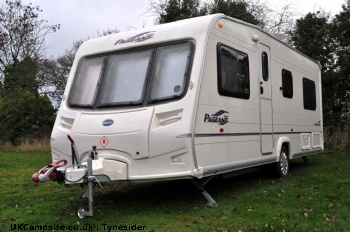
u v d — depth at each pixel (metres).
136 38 6.25
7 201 6.88
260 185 7.70
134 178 5.50
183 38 5.83
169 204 6.19
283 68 8.40
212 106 5.80
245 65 6.80
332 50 15.86
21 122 21.62
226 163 6.12
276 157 7.90
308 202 6.18
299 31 17.81
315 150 10.36
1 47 24.98
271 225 4.77
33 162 13.41
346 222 4.93
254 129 7.02
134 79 5.93
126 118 5.63
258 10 18.88
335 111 16.69
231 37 6.44
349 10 14.32
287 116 8.52
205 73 5.66
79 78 6.49
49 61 22.25
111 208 6.04
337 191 6.98
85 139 5.82
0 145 20.53
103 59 6.38
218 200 6.37
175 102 5.47
